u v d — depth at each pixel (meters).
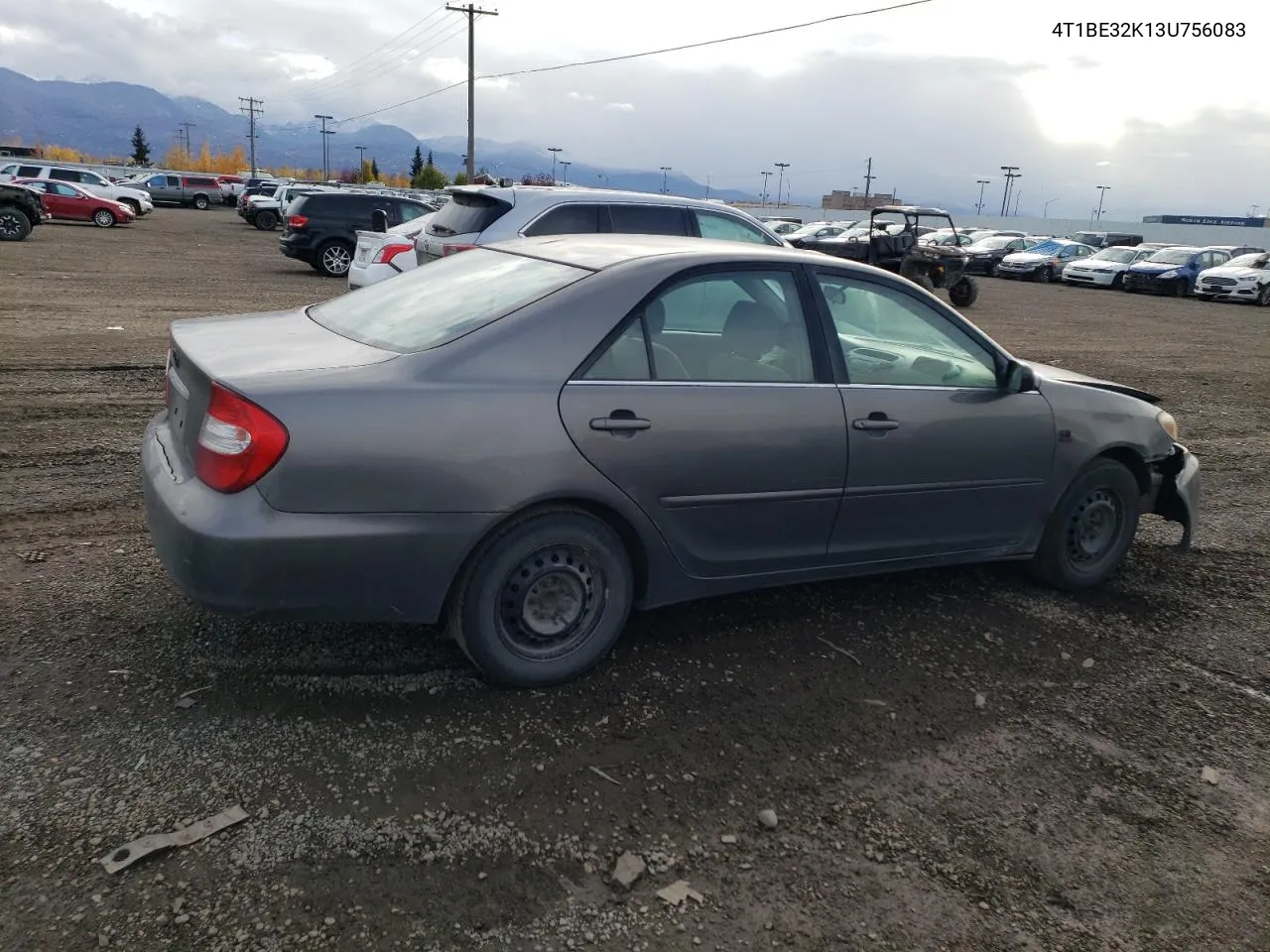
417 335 3.46
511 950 2.35
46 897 2.38
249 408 2.97
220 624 3.84
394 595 3.20
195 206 51.81
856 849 2.83
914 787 3.16
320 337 3.66
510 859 2.67
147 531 4.88
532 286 3.62
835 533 4.07
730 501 3.73
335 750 3.08
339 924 2.38
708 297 3.78
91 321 11.38
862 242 24.41
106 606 3.94
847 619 4.41
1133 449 4.88
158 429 3.70
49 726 3.08
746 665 3.89
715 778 3.11
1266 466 7.96
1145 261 31.34
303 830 2.70
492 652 3.42
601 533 3.52
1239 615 4.81
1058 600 4.84
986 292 27.56
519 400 3.26
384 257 12.08
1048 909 2.65
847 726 3.50
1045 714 3.70
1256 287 28.03
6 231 22.64
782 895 2.62
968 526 4.46
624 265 3.66
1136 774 3.35
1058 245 35.88
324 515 3.03
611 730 3.34
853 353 4.09
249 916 2.38
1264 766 3.46
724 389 3.69
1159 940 2.57
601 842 2.77
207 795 2.81
